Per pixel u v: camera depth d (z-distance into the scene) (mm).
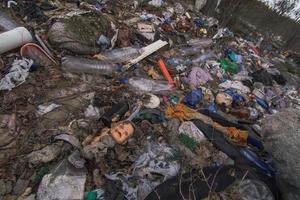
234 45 7438
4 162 2656
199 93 4488
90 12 4996
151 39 5504
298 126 2660
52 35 4195
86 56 4352
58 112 3295
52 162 2744
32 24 4465
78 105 3484
